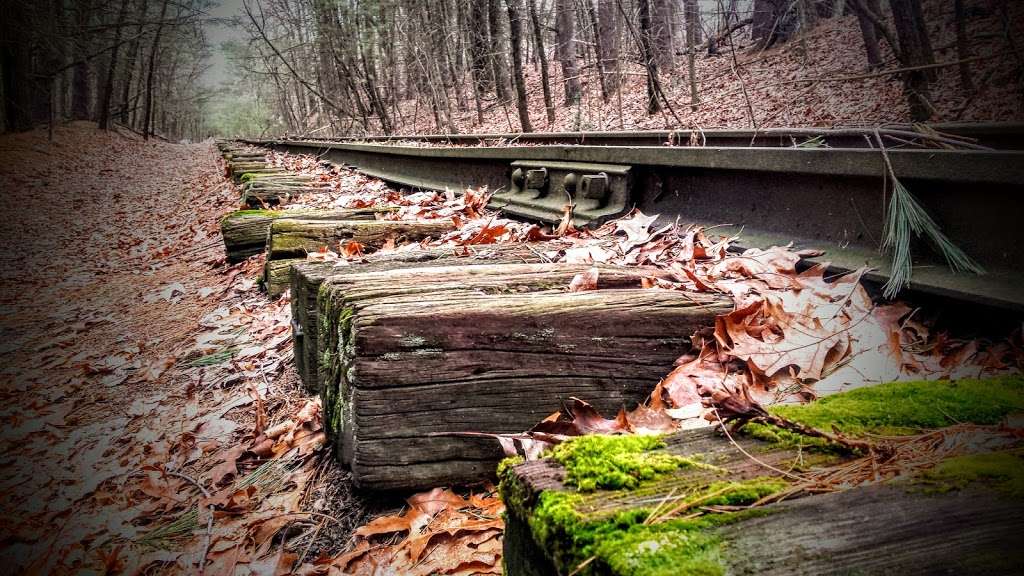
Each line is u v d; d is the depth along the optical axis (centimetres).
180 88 6694
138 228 1074
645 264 280
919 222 210
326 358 230
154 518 234
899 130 282
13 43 2205
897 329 193
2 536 242
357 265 282
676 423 176
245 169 1080
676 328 198
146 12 3066
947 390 122
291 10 2355
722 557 74
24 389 404
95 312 570
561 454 103
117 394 365
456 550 169
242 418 293
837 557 73
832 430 107
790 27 1423
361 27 2020
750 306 199
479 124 1908
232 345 383
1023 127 295
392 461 180
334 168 1053
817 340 191
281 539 196
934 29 1089
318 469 226
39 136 2423
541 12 1544
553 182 428
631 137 606
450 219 438
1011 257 190
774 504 85
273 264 409
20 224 1239
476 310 183
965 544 73
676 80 1516
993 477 85
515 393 185
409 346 179
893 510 80
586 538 80
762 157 273
